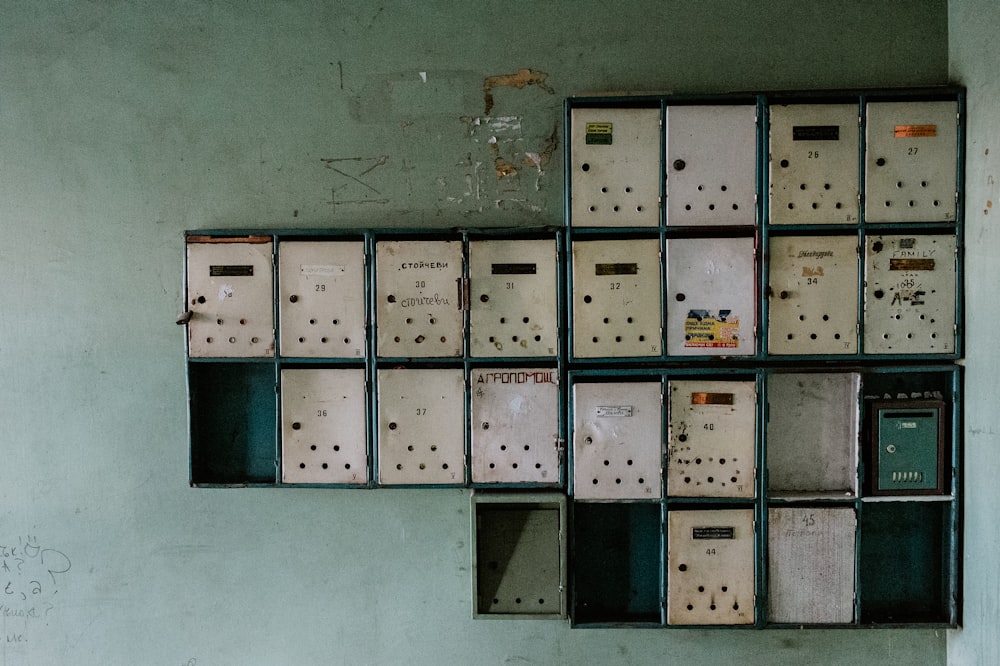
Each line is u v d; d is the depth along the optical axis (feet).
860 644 8.09
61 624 8.34
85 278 8.22
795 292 7.59
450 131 8.04
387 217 8.09
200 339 7.86
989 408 7.21
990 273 7.18
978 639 7.40
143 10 8.08
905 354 7.58
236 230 7.84
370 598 8.25
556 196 8.00
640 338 7.67
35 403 8.28
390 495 8.20
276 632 8.29
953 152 7.50
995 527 7.13
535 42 7.97
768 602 7.71
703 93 7.75
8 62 8.12
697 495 7.68
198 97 8.10
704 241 7.61
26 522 8.31
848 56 7.85
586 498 7.73
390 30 8.02
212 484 7.96
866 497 7.66
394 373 7.78
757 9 7.89
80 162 8.17
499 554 7.89
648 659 8.18
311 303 7.81
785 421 7.90
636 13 7.93
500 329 7.74
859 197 7.53
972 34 7.37
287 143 8.10
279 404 7.85
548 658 8.21
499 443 7.80
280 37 8.05
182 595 8.31
